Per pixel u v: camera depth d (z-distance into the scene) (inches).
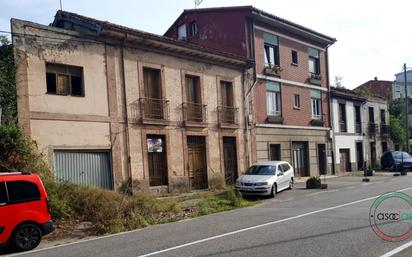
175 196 758.5
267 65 1075.3
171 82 820.0
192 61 869.8
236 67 977.5
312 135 1225.4
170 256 311.7
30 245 390.3
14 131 549.0
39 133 613.0
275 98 1103.6
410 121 1973.4
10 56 592.1
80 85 677.3
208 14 1091.9
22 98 597.0
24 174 406.6
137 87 753.6
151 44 773.3
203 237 383.2
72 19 717.3
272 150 1082.1
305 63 1221.7
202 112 878.4
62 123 641.0
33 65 613.3
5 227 378.3
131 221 496.7
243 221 474.0
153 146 780.0
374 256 285.0
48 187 534.3
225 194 766.5
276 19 1080.2
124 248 356.5
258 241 350.6
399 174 1206.9
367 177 1093.1
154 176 780.0
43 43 626.8
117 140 712.4
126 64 739.4
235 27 1040.2
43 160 598.5
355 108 1487.5
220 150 916.6
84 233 464.1
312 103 1253.7
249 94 1008.9
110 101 708.7
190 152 856.3
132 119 739.4
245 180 745.0
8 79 586.2
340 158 1365.7
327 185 881.5
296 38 1189.1
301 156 1189.7
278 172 788.0
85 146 666.2
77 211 531.2
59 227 489.7
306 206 582.2
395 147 1747.0
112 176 700.7
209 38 1088.2
